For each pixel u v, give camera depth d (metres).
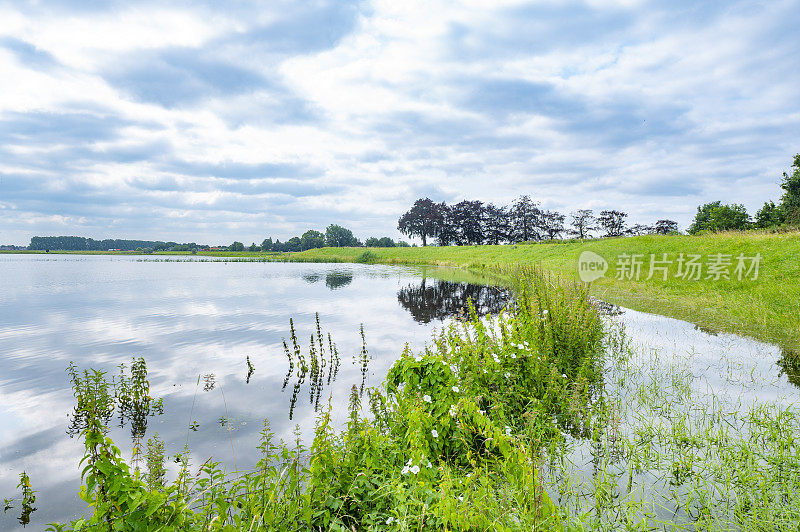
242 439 5.63
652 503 3.81
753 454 4.48
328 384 8.03
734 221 55.91
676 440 4.97
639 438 5.07
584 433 5.27
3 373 8.82
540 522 3.02
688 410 5.96
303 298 20.81
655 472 4.36
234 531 2.66
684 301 15.67
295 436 5.71
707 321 12.51
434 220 94.94
